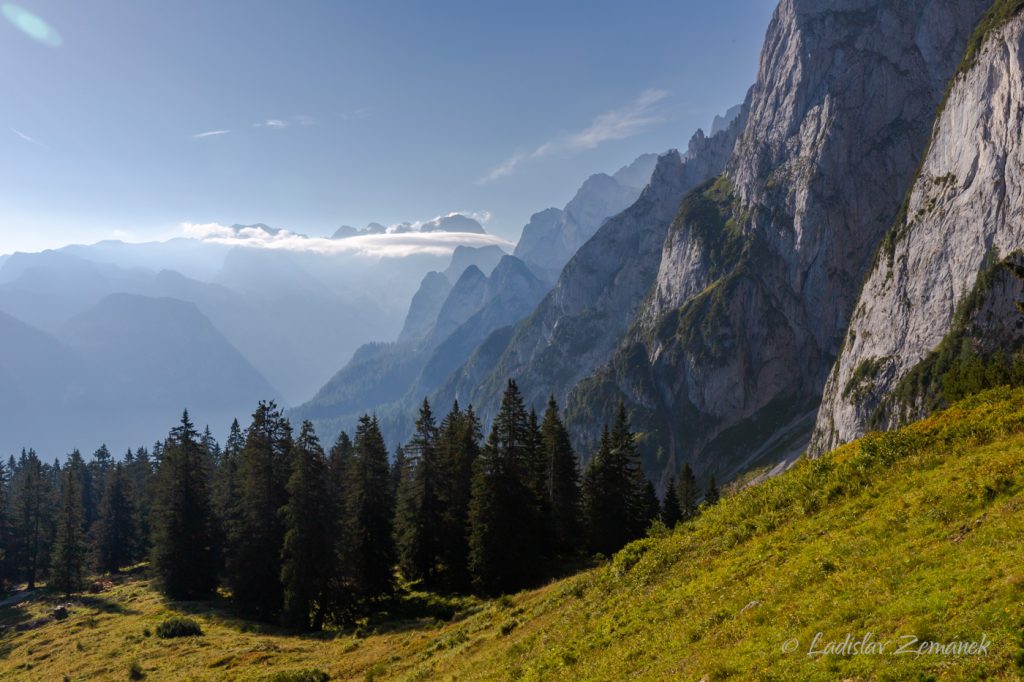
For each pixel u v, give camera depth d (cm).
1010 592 1157
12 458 14312
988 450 2038
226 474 8150
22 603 7938
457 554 5909
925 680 1041
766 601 1670
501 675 2220
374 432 5997
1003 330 13075
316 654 4031
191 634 4894
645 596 2291
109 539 9294
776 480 2702
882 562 1567
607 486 7006
